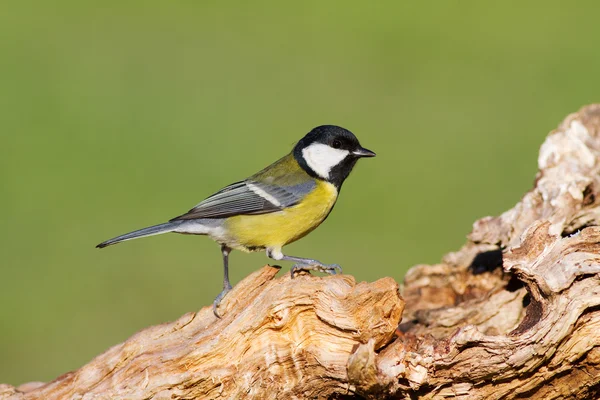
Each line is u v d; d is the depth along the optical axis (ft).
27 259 44.27
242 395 21.06
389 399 20.39
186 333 22.13
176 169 50.52
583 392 20.17
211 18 69.26
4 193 48.44
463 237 44.96
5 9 70.54
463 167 50.42
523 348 19.38
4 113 55.21
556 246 20.74
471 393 20.33
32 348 38.63
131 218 46.73
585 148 27.73
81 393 22.00
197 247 46.93
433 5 71.46
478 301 25.84
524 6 69.92
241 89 60.03
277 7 71.92
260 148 52.42
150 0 74.28
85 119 55.42
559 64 59.88
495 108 55.93
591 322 19.58
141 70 62.18
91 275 43.55
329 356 20.48
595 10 69.41
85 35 66.49
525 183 48.55
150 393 21.13
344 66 61.93
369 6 71.77
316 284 20.57
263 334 20.95
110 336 39.34
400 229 46.06
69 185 49.01
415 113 57.11
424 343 21.15
